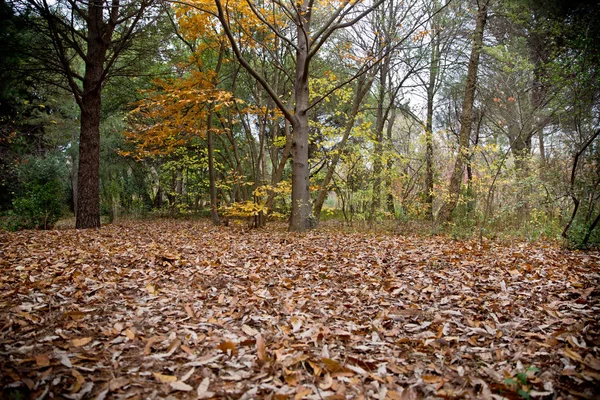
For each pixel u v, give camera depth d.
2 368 1.99
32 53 8.47
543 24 8.27
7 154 13.81
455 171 9.20
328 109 14.49
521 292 3.53
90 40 9.14
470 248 6.14
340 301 3.52
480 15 9.91
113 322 2.80
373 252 5.70
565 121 8.34
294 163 8.70
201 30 9.20
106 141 15.41
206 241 6.91
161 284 3.87
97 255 5.08
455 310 3.15
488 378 2.08
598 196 6.15
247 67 7.36
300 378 2.06
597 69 6.24
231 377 2.09
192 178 17.48
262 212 10.76
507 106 10.93
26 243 6.07
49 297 3.25
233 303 3.33
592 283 3.60
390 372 2.19
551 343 2.37
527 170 8.30
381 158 9.56
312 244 6.54
